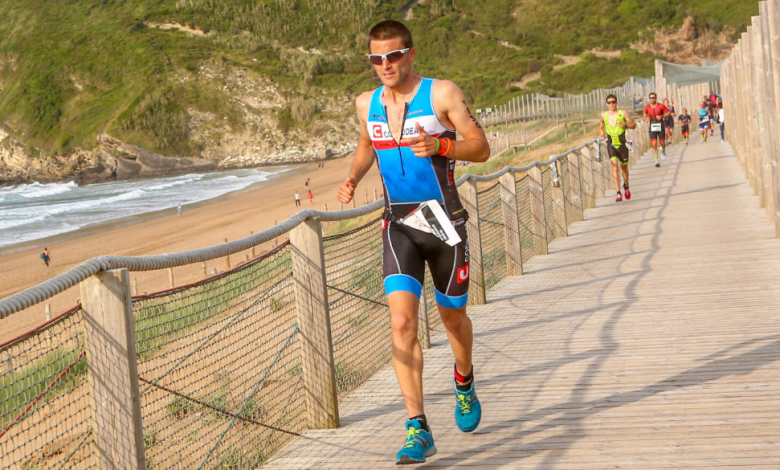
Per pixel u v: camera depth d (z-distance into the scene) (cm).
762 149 943
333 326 670
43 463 281
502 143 4172
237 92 9994
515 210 782
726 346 470
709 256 779
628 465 312
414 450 309
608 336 523
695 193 1324
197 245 3425
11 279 2975
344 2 12044
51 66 10612
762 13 866
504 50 10012
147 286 2364
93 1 12281
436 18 11231
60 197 6994
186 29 11525
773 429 335
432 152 291
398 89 313
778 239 823
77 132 9638
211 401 410
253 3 12175
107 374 247
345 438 379
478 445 349
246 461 391
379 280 631
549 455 329
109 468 247
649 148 2609
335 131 9406
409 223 317
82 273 235
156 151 9188
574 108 4284
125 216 4862
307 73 10225
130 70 10294
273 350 654
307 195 5209
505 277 787
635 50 9575
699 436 335
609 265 789
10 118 10100
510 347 520
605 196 1445
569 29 10306
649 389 405
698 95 3847
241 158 9262
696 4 10500
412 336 314
